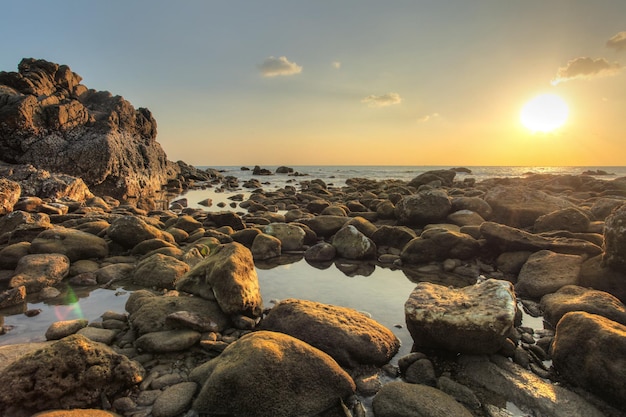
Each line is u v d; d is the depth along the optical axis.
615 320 5.41
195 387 4.18
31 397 3.68
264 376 3.87
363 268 9.60
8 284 7.24
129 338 5.36
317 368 4.14
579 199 19.31
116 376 4.14
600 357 4.15
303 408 3.86
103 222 11.84
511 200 13.27
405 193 22.91
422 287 5.99
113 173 25.22
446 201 13.59
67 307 6.59
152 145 35.44
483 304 5.09
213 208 21.45
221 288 6.12
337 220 13.16
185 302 6.11
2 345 5.13
